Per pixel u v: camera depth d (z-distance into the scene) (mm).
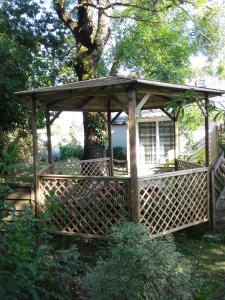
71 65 15070
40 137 19656
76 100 8352
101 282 3252
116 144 20141
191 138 15367
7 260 2627
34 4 14359
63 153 22062
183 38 14125
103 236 6051
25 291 2973
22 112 11375
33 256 2996
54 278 3539
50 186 6652
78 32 11555
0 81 10289
